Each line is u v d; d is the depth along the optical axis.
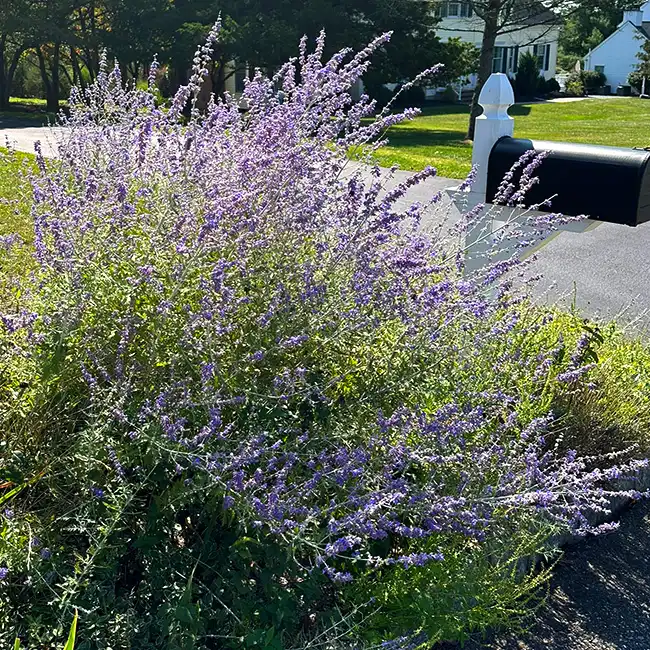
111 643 2.19
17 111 33.62
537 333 3.87
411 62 31.62
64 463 2.46
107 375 2.41
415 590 2.55
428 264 3.19
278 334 2.61
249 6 31.11
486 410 3.00
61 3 32.50
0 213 4.45
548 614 2.98
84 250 2.63
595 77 65.75
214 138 3.10
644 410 4.05
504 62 54.53
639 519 3.70
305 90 3.01
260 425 2.50
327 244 2.89
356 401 2.76
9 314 2.82
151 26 30.86
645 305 7.45
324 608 2.61
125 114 3.36
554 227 3.66
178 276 2.51
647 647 2.86
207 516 2.59
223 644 2.34
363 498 2.36
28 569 2.19
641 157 4.12
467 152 19.03
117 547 2.37
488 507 2.75
